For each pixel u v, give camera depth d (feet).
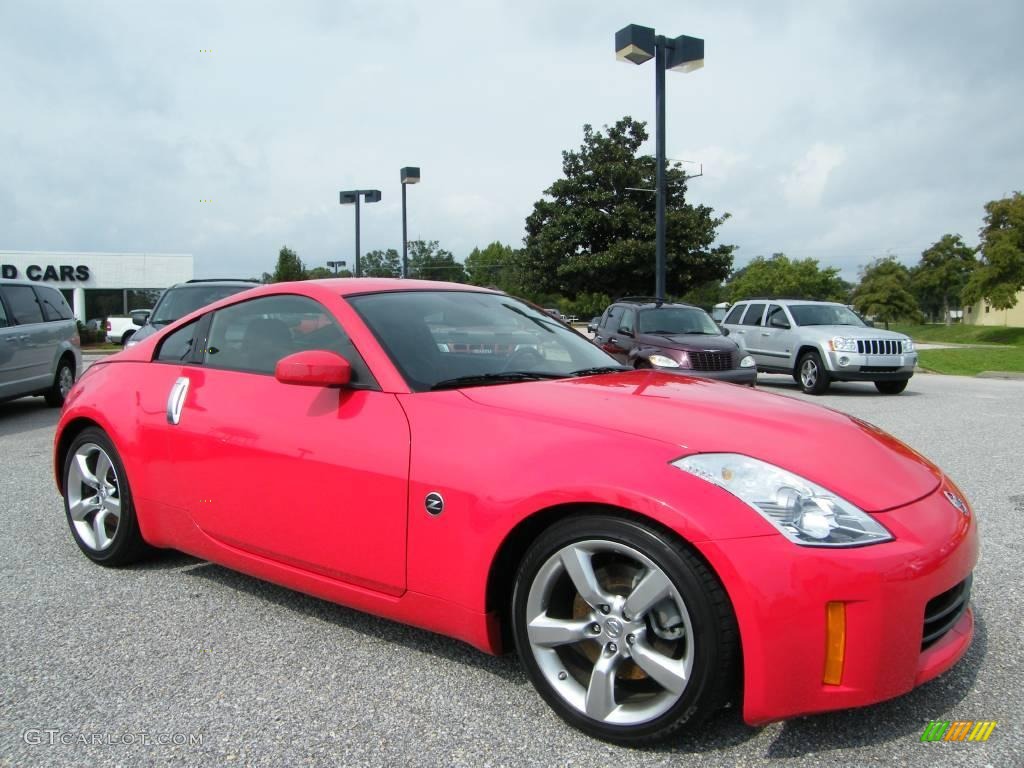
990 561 12.61
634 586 7.44
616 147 91.61
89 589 11.72
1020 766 6.98
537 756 7.29
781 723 7.74
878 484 7.55
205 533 10.91
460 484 8.14
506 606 8.41
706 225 90.84
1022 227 125.59
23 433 27.45
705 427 7.99
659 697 7.25
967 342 134.10
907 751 7.23
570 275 91.76
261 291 11.45
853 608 6.71
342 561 9.23
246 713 8.09
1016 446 23.49
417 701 8.34
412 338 10.03
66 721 7.95
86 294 118.93
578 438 7.84
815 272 238.89
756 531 6.77
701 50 47.42
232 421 10.43
